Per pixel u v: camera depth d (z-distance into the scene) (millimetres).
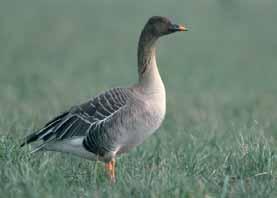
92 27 51312
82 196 9969
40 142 12609
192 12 60156
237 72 36750
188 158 12656
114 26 52250
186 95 27438
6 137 12688
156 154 13406
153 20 12242
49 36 46719
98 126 11352
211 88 30547
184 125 19109
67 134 11539
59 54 40562
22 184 9797
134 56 41156
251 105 24625
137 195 9805
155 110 11477
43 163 11242
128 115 11289
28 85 28953
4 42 43469
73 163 12469
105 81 31500
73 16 55562
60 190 9844
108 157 11531
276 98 27719
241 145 12672
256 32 52781
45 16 54719
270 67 39031
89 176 11297
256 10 61656
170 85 31000
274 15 60031
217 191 10555
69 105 22344
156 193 9672
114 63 38000
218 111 23094
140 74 11859
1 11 56031
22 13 55719
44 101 24312
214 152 13867
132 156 13500
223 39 49156
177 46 45469
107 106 11391
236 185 10664
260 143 12797
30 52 40656
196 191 9781
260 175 11344
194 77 34031
